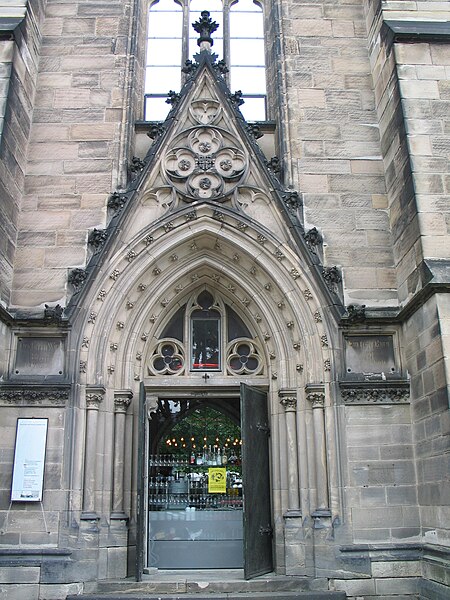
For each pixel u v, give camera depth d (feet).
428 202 42.57
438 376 38.96
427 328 40.57
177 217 47.98
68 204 48.57
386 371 44.57
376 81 51.75
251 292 48.78
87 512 42.32
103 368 45.24
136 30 54.70
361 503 42.27
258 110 56.24
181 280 49.93
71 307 44.93
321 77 52.95
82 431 43.62
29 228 47.78
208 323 50.96
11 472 42.11
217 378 48.78
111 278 46.65
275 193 48.47
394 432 43.39
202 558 47.11
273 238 47.55
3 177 44.60
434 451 39.68
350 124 51.42
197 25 54.19
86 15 54.70
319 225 48.42
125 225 47.67
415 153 43.83
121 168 49.80
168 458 49.60
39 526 41.39
